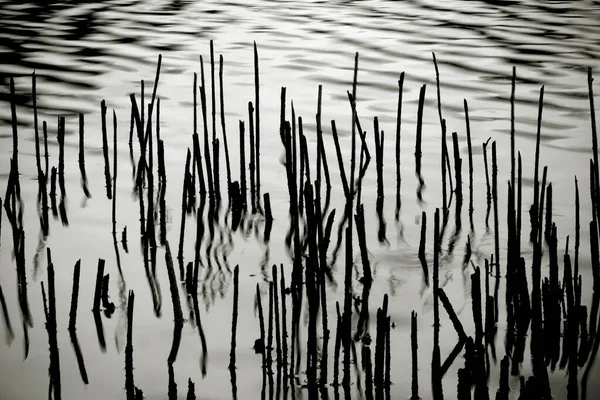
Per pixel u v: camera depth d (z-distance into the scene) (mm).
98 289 7555
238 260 8766
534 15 23078
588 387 6570
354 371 6715
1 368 6820
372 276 8367
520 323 7059
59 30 21000
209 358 6949
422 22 22094
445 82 15930
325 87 15477
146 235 9164
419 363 6840
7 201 9531
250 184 10570
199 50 18641
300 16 22906
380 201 10148
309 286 6711
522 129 13008
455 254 8875
